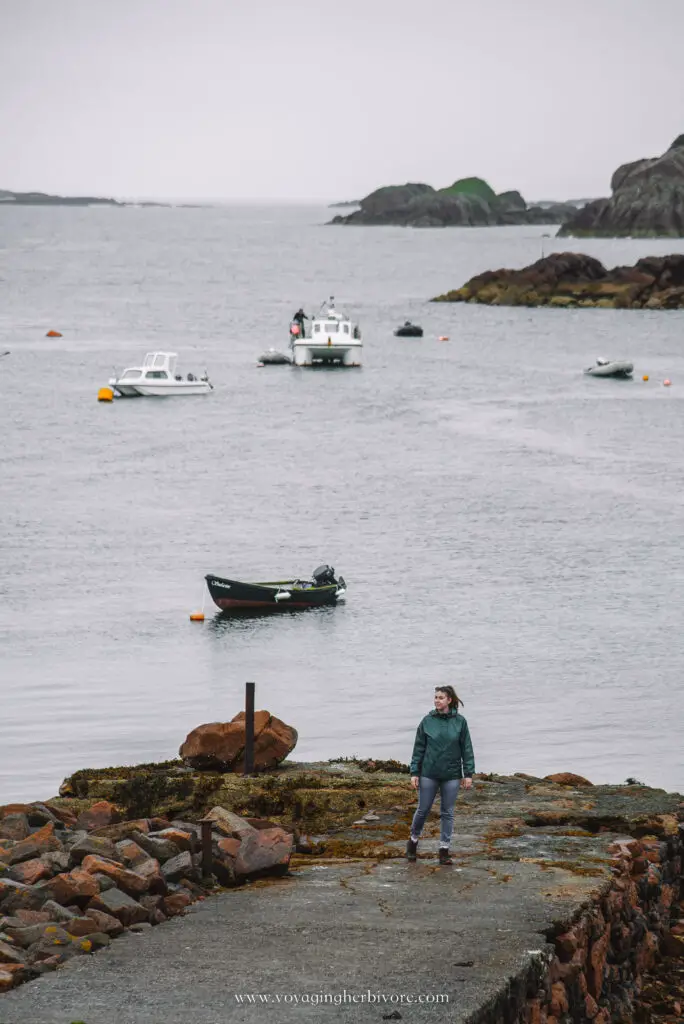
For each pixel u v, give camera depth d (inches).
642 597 2770.7
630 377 7490.2
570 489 4065.0
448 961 601.3
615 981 744.3
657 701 2086.6
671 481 4232.3
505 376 7490.2
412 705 2097.7
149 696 2156.7
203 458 4685.0
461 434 5315.0
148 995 549.0
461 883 751.1
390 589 2878.9
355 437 5231.3
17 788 1662.2
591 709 2052.2
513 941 635.5
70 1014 525.0
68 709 2064.5
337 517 3646.7
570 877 767.7
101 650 2434.8
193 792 1053.2
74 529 3457.2
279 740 1176.8
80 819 852.6
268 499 3905.0
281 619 2664.9
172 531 3449.8
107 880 679.1
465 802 1018.1
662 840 908.0
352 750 1859.0
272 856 766.5
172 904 691.4
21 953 599.8
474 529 3481.8
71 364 7746.1
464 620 2618.1
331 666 2338.8
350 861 821.2
